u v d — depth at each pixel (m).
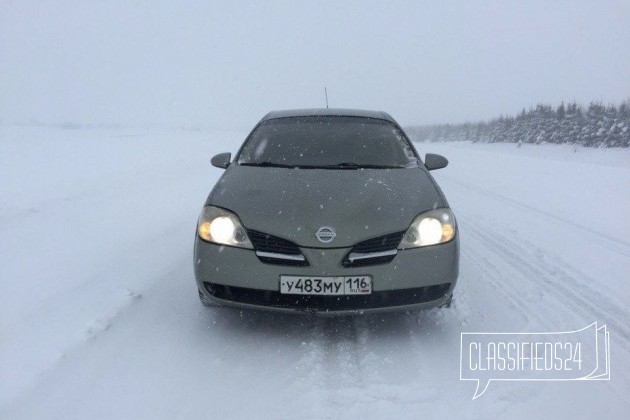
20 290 2.68
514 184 9.20
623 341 2.27
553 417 1.63
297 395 1.71
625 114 55.72
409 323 2.38
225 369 1.89
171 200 6.26
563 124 62.41
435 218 2.15
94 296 2.60
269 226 2.06
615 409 1.70
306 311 2.04
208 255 2.11
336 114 3.59
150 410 1.61
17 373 1.81
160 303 2.54
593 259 3.81
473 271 3.38
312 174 2.61
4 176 8.56
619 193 7.85
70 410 1.59
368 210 2.14
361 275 2.00
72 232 4.15
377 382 1.81
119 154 14.90
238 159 3.09
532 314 2.57
